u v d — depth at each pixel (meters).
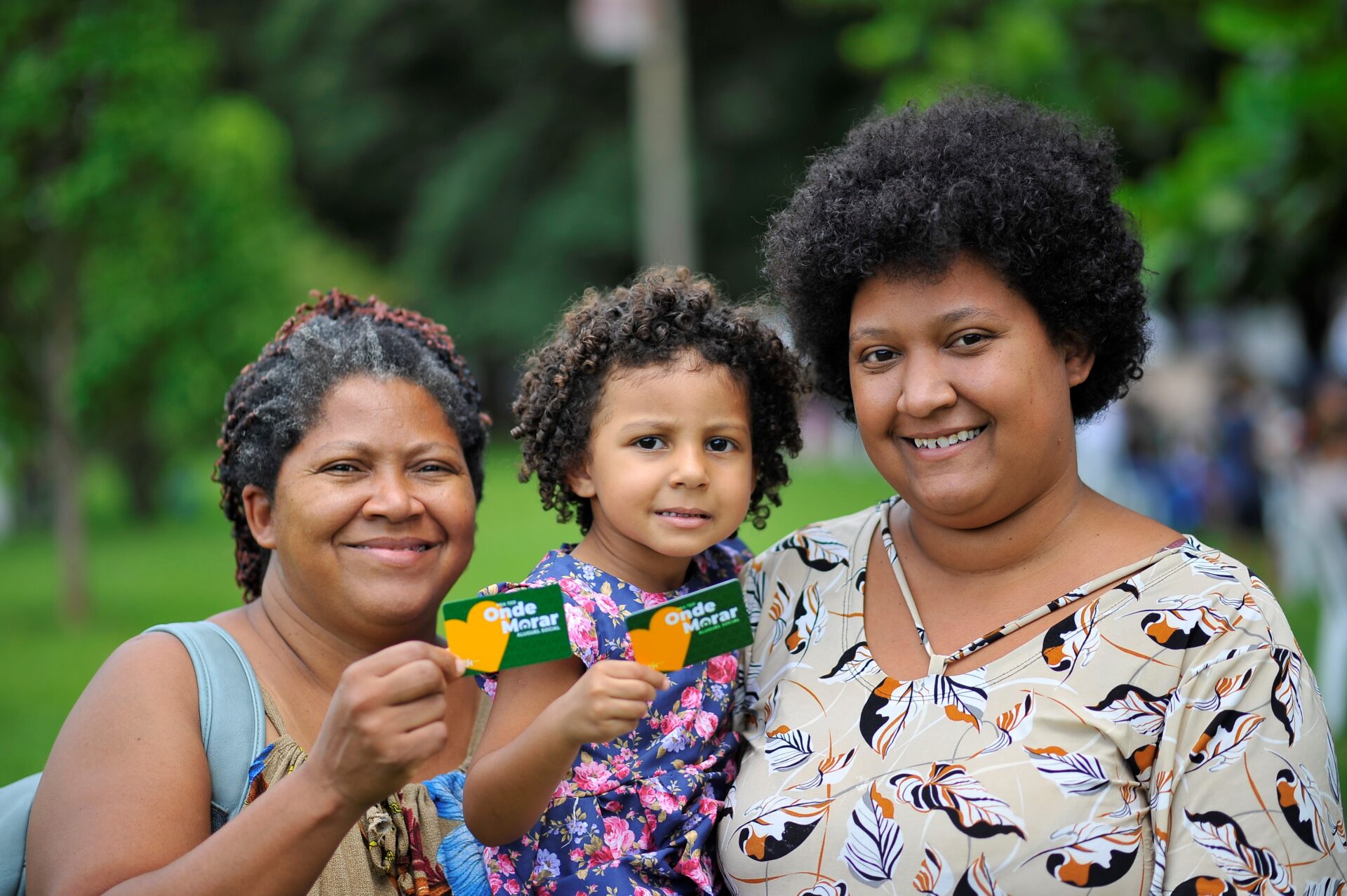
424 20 32.81
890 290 2.58
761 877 2.58
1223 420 15.02
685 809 2.75
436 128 34.50
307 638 2.95
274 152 16.58
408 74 34.38
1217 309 6.72
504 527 14.37
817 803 2.55
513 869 2.76
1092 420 2.94
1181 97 7.06
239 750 2.72
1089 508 2.69
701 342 2.91
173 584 13.00
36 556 16.77
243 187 14.23
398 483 2.87
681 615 2.55
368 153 34.59
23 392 11.02
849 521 3.05
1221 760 2.32
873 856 2.46
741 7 29.20
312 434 2.86
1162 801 2.34
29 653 9.39
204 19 36.75
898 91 7.71
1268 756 2.30
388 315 3.24
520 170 31.73
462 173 31.81
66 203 10.02
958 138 2.59
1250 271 6.18
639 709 2.44
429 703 2.33
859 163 2.68
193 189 11.83
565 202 30.39
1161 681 2.39
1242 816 2.29
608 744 2.79
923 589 2.75
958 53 7.30
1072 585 2.58
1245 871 2.27
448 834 2.82
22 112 9.73
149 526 20.62
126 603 11.83
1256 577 2.49
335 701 2.33
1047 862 2.34
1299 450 10.66
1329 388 10.05
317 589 2.88
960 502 2.56
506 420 33.00
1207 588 2.46
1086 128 2.81
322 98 34.56
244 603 3.31
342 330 3.03
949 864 2.38
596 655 2.81
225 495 3.16
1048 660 2.48
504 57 32.06
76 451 11.05
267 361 3.04
